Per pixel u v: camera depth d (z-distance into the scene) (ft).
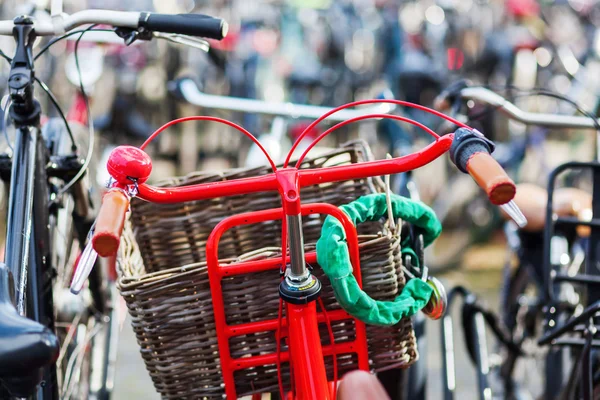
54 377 6.34
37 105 6.53
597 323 7.32
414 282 5.86
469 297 9.45
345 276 5.36
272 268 5.60
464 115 8.84
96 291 8.41
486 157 4.91
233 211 7.63
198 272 5.55
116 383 12.32
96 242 4.63
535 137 18.45
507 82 21.62
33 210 6.33
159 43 21.88
